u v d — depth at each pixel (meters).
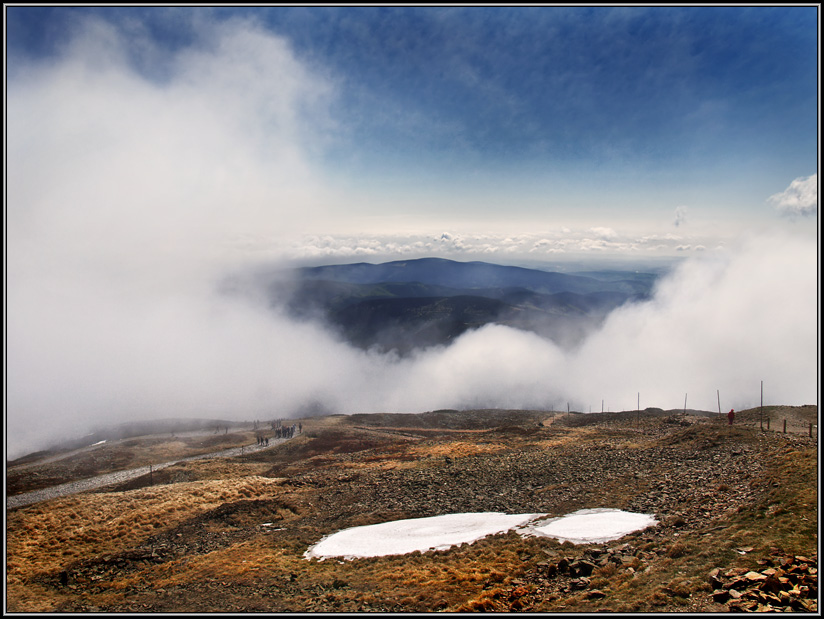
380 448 108.12
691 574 23.72
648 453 59.75
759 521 28.88
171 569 41.09
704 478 43.56
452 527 41.47
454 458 74.50
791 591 19.97
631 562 27.06
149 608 32.34
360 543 39.69
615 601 22.69
